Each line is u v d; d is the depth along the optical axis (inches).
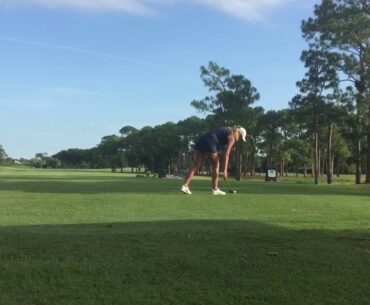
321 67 1956.2
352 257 254.5
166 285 208.4
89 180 1596.9
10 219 417.4
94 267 230.8
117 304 187.2
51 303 187.3
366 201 695.7
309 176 3617.1
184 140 4111.7
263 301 192.7
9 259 243.4
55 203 594.2
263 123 3196.4
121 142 5162.4
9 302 187.6
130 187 1068.5
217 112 2404.0
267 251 264.4
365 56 1876.2
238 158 2578.7
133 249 265.3
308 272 228.4
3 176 2080.5
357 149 2132.1
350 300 194.9
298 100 2034.9
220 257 250.7
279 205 576.1
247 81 2390.5
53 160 7204.7
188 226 361.4
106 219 418.6
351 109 1937.7
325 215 466.6
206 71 2394.2
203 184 1298.0
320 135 2696.9
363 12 1845.5
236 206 551.2
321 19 1886.1
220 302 190.9
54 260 242.2
